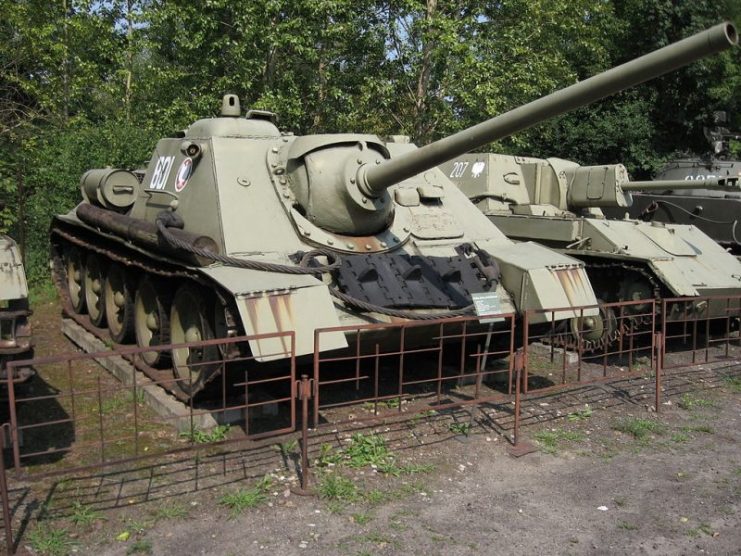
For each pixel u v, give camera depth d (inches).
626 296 438.0
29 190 637.3
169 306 323.3
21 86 754.8
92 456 253.8
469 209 375.2
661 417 316.2
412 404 320.5
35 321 486.6
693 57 184.4
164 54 877.2
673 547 202.8
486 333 312.0
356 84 801.6
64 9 794.2
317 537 201.5
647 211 546.6
